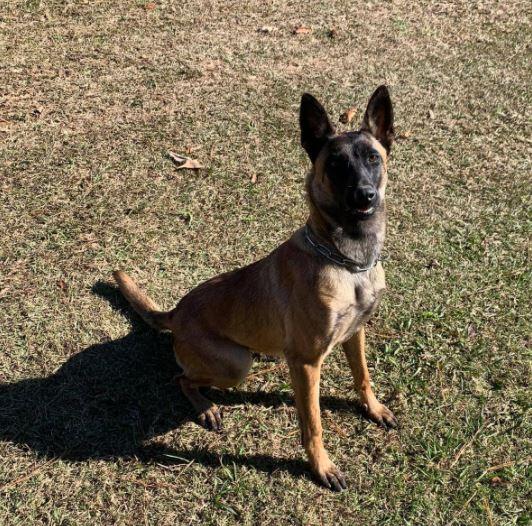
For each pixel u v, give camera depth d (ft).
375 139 5.95
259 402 6.59
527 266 7.53
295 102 9.47
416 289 7.33
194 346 6.36
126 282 6.95
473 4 12.09
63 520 5.80
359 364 6.26
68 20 11.10
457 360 6.75
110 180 8.36
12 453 6.15
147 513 5.85
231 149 8.79
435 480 5.97
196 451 6.23
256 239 7.82
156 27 11.04
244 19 11.37
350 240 5.66
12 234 7.73
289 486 5.98
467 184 8.46
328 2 12.00
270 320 6.01
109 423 6.40
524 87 9.93
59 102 9.33
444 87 9.88
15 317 7.04
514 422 6.30
